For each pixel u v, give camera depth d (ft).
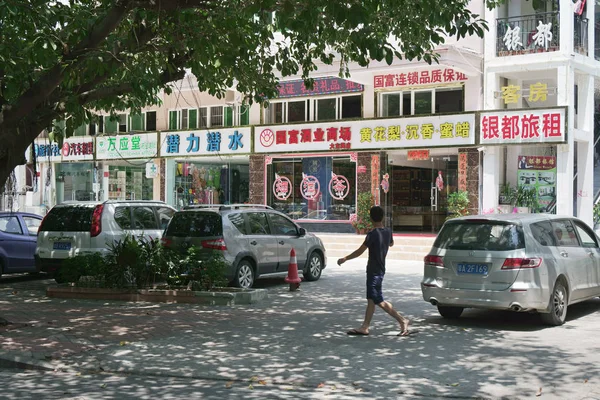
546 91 65.87
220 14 30.94
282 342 27.94
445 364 24.02
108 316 33.76
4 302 38.65
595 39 74.33
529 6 68.44
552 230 32.35
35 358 25.02
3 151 30.81
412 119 71.77
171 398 20.53
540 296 29.89
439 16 29.73
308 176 79.82
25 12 28.32
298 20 27.45
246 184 91.45
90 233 43.96
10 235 47.55
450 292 31.12
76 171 97.14
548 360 24.43
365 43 28.81
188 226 42.70
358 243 72.74
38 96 29.81
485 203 68.69
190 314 34.53
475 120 67.97
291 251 44.39
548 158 67.87
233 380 22.56
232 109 85.51
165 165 89.15
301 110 81.46
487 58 68.13
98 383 22.47
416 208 79.71
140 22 31.71
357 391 20.93
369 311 29.27
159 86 37.63
